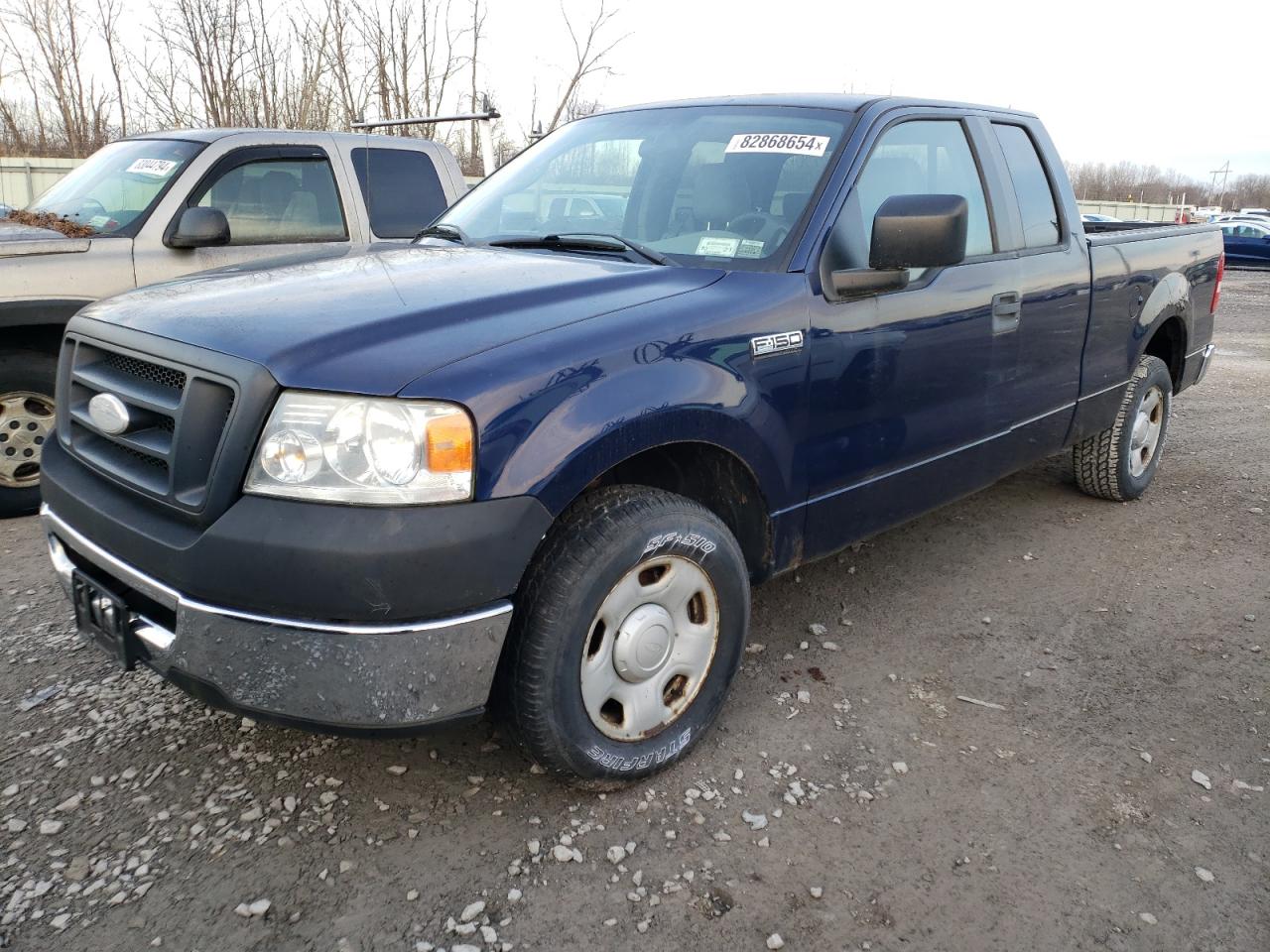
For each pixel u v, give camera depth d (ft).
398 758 9.11
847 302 9.94
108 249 15.75
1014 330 12.42
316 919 7.19
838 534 10.62
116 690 10.09
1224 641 12.04
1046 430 13.97
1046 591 13.39
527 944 7.02
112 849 7.82
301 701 7.06
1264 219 81.66
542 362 7.54
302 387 6.97
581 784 8.48
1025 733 9.88
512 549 7.22
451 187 21.01
